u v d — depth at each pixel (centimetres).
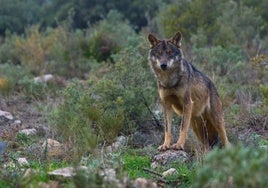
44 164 1535
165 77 1816
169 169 1507
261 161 927
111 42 4288
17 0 7862
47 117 2423
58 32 4619
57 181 1284
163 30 4450
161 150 1766
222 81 2953
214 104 1925
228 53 3453
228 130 2077
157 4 7456
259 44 4075
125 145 1922
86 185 1082
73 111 2164
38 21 7962
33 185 1223
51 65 3972
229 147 970
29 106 2802
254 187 917
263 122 2230
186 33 4269
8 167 1406
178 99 1834
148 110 2222
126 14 7506
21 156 1753
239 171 928
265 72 3045
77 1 7638
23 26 7606
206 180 962
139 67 2373
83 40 4331
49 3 8394
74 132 1878
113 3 7538
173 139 2044
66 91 2344
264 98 2411
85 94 2236
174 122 2156
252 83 2981
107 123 1997
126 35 4631
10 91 3066
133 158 1673
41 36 4834
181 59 1830
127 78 2339
